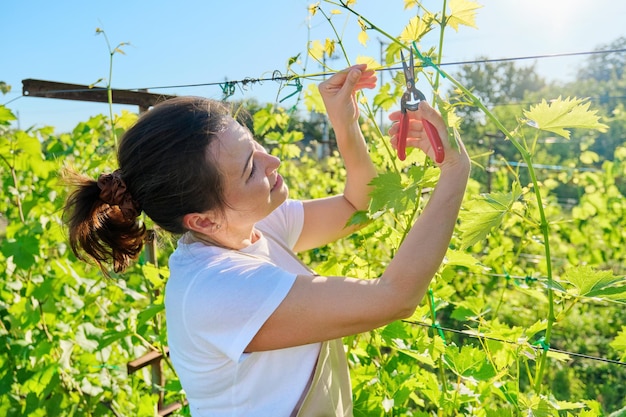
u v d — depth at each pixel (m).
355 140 1.46
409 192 1.26
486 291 5.28
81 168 3.54
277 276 1.08
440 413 1.70
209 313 1.07
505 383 1.57
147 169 1.16
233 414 1.17
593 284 1.26
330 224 1.54
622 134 13.53
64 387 2.78
